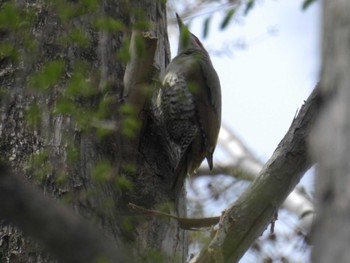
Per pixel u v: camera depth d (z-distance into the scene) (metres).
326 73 4.91
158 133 11.55
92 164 10.32
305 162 10.05
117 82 11.05
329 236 4.62
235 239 9.86
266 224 10.04
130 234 10.34
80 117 9.06
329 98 4.86
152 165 11.26
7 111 10.41
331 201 4.69
